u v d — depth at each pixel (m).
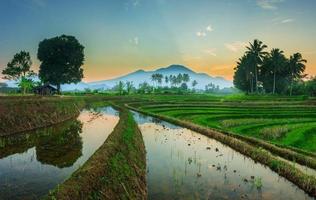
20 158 19.59
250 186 17.03
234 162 22.25
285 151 23.84
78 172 12.32
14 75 120.88
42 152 21.50
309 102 79.44
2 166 17.53
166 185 16.94
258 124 39.41
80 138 27.64
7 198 12.42
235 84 166.62
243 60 156.00
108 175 13.34
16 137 27.94
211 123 42.81
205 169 20.20
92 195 11.26
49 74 122.44
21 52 119.38
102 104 87.94
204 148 27.08
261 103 77.38
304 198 15.48
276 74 147.50
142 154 22.94
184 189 16.36
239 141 27.20
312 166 20.72
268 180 18.16
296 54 138.75
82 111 62.69
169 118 48.19
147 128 40.19
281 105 71.88
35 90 94.62
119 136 21.30
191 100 96.31
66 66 123.75
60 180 14.91
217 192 16.03
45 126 37.00
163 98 112.62
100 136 28.88
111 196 12.21
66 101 54.91
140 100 100.19
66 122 41.88
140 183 16.14
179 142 29.91
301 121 43.41
